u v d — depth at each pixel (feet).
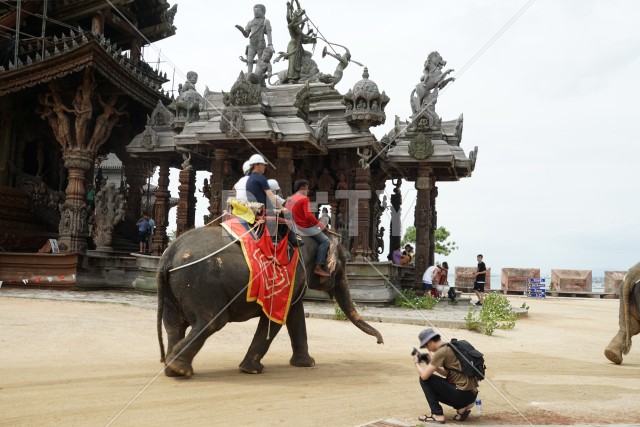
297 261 28.43
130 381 23.90
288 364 30.19
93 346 31.50
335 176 71.77
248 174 28.71
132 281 72.18
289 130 58.75
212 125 59.82
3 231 76.33
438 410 19.77
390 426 18.63
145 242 81.46
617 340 35.70
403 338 41.01
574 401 23.58
